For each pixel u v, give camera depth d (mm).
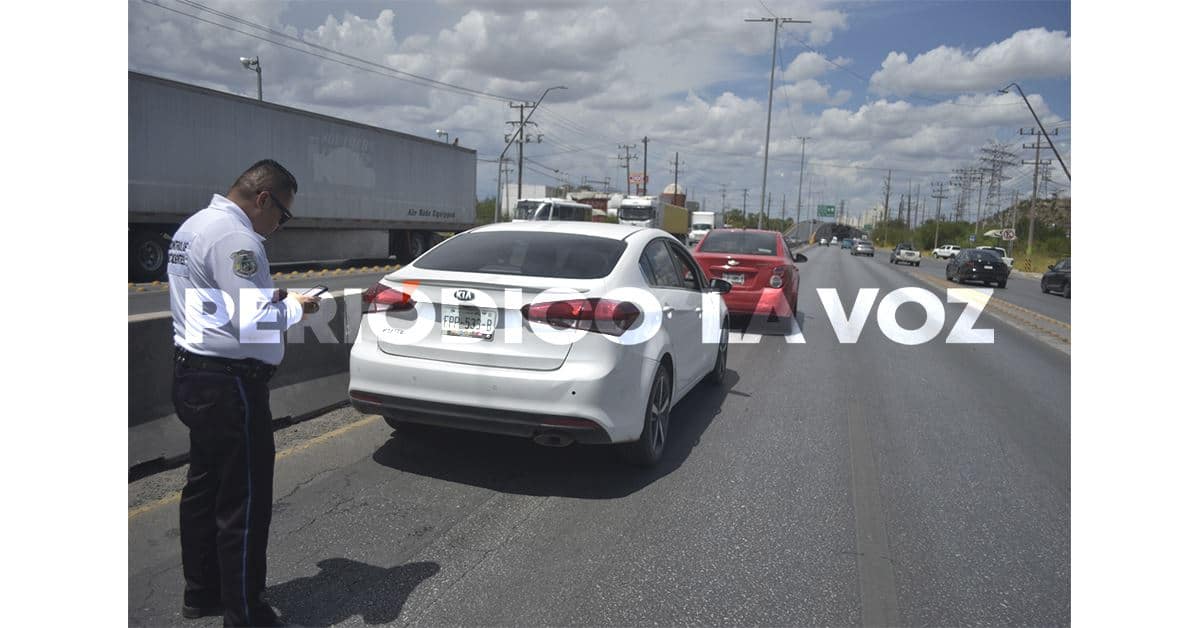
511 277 4641
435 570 3693
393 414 4801
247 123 19109
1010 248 64500
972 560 3982
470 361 4605
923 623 3346
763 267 11641
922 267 48094
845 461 5590
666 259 6105
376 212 24484
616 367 4641
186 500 3205
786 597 3543
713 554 3965
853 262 46094
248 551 3076
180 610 3285
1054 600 3572
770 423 6613
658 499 4715
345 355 6695
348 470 5012
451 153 28688
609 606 3410
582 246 5262
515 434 4602
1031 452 5918
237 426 3018
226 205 3074
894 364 9695
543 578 3645
